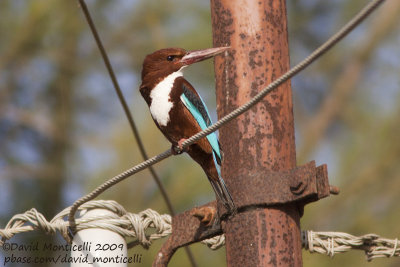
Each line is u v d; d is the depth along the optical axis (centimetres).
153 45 1437
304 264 1131
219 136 831
